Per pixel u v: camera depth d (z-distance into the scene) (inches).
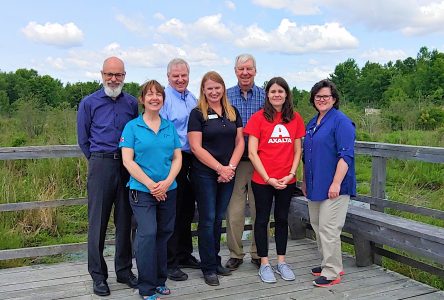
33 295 138.1
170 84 150.2
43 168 252.7
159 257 136.4
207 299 135.7
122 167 135.2
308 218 176.1
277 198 149.6
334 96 142.9
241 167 154.6
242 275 153.9
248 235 223.8
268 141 145.3
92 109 132.1
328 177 141.7
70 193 247.0
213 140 141.3
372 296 137.5
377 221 149.2
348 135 138.2
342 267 151.3
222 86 141.3
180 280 149.3
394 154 158.4
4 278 151.4
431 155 146.0
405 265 167.3
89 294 138.7
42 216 217.8
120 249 142.1
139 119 130.3
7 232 195.9
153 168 128.7
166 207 133.5
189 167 151.1
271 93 144.6
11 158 154.9
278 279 150.3
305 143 147.5
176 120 146.6
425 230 136.3
